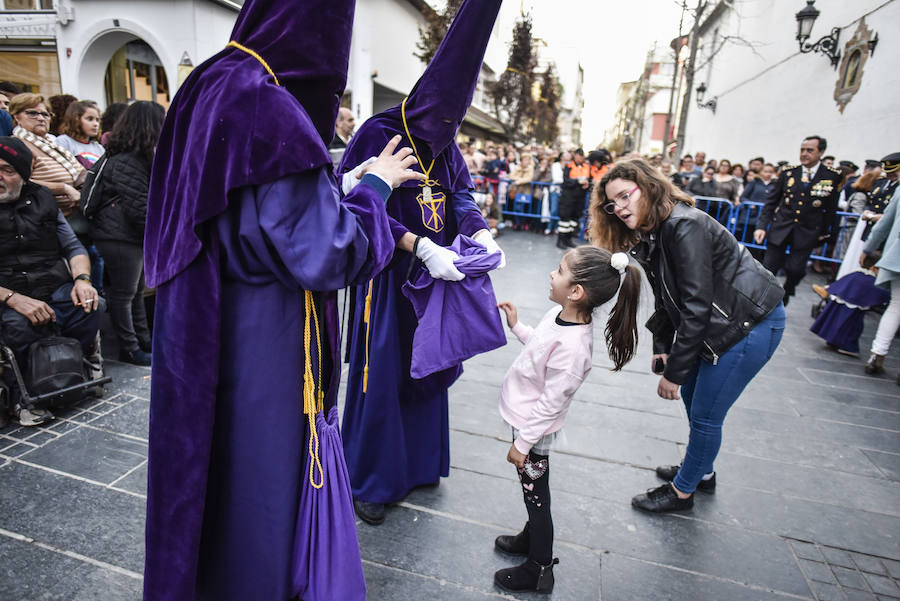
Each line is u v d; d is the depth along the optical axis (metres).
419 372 2.00
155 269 1.28
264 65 1.21
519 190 10.88
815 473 2.90
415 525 2.32
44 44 11.74
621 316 1.94
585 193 8.95
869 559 2.28
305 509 1.39
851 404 3.78
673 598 2.02
